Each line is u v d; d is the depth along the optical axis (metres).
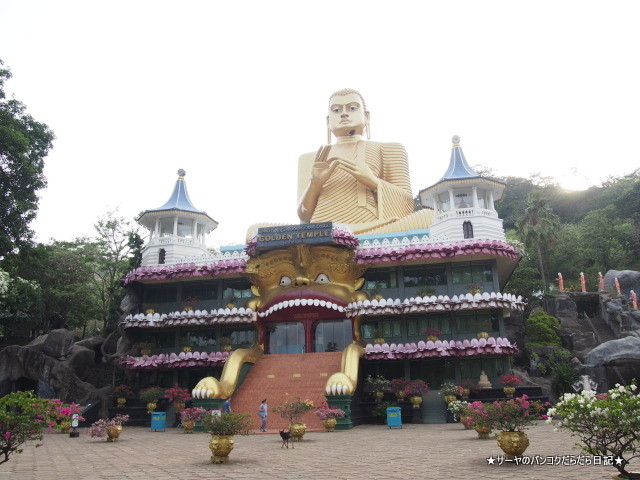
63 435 27.44
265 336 36.81
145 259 41.25
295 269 35.94
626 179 88.25
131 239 43.12
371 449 17.77
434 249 33.34
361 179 43.31
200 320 35.97
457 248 33.12
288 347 36.44
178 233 43.91
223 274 37.12
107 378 39.28
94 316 51.34
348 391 26.95
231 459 15.88
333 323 36.28
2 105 35.06
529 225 57.34
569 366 37.72
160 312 38.62
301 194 48.06
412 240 35.97
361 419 30.92
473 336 33.69
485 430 20.19
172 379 36.25
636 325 46.41
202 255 38.97
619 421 9.64
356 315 33.91
